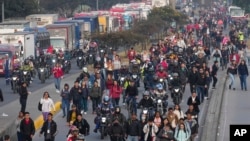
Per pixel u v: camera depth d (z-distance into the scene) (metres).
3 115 59.44
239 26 181.50
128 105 59.75
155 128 44.59
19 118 45.75
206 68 72.44
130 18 174.25
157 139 43.59
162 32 178.62
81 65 112.50
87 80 62.97
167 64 79.31
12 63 95.56
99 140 51.31
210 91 79.44
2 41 112.00
